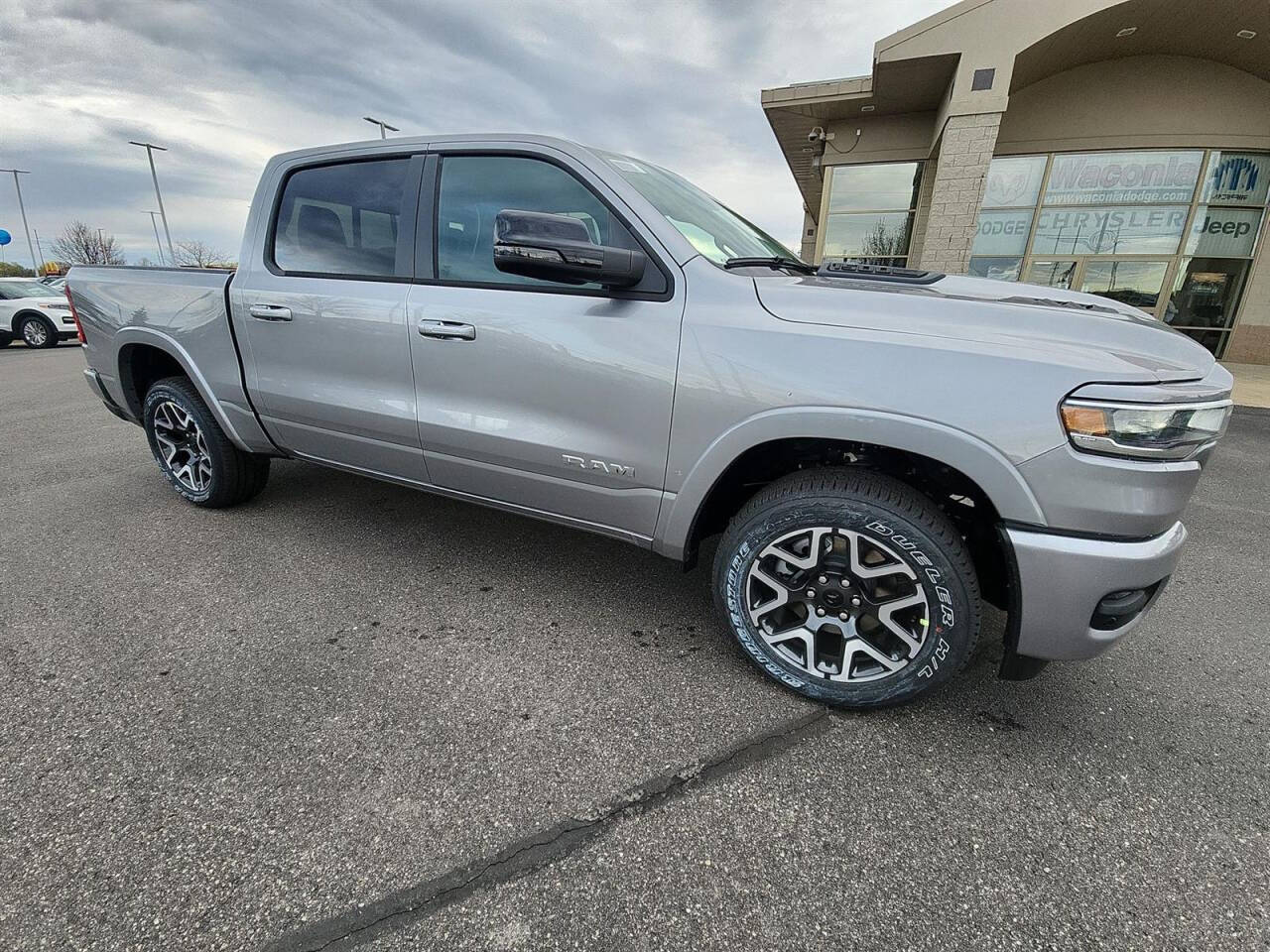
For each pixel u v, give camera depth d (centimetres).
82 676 206
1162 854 150
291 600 257
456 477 252
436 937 127
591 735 185
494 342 220
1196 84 997
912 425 166
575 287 209
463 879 140
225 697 197
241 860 143
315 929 128
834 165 1191
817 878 142
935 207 909
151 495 377
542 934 129
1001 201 1126
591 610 254
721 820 157
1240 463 513
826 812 160
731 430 187
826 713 198
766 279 197
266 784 164
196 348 304
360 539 315
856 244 1223
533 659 221
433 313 231
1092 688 213
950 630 178
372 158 254
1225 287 1086
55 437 529
